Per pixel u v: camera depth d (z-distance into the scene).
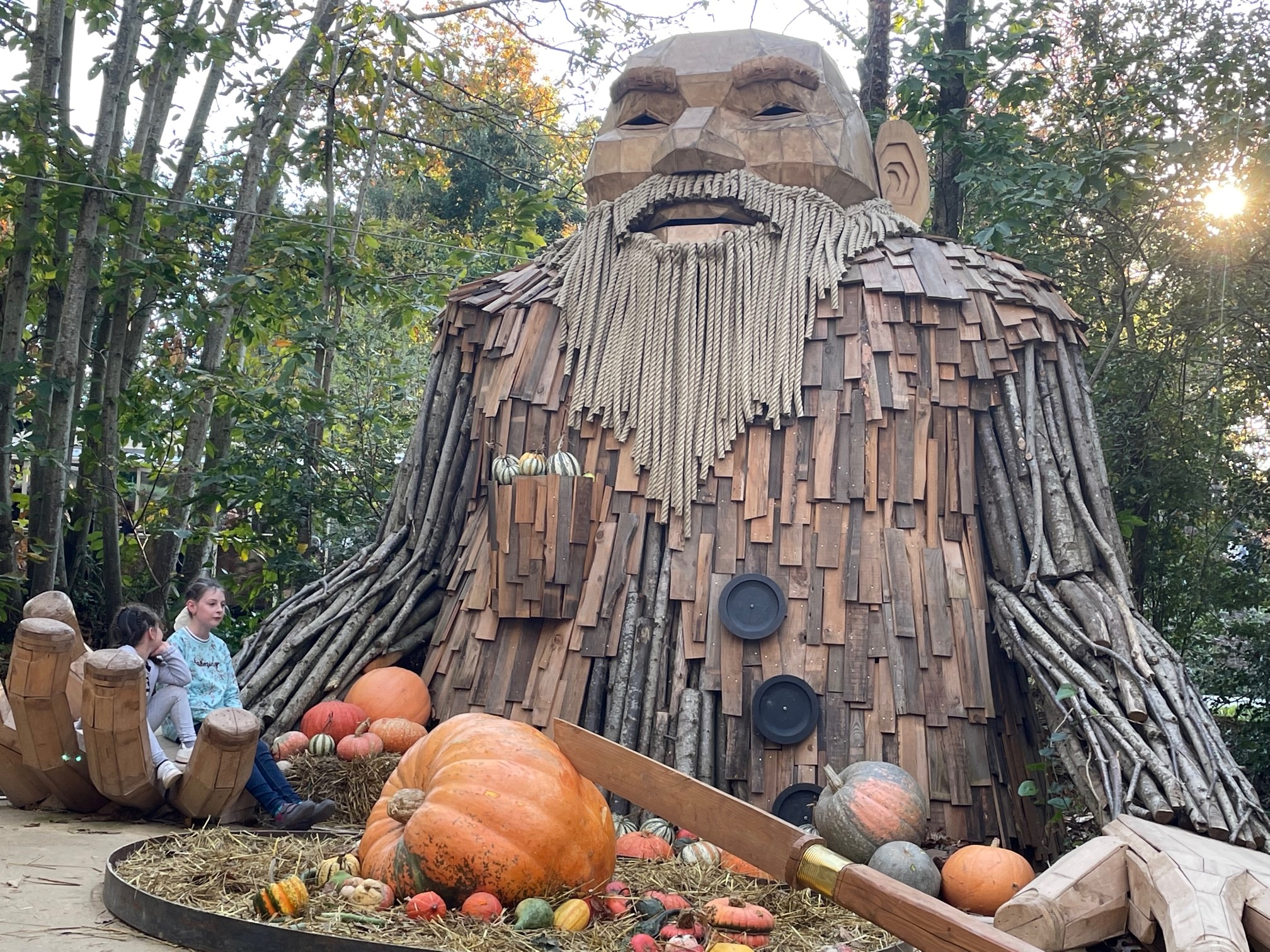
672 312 7.35
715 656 6.57
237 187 13.05
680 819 4.45
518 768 4.46
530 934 3.99
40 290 11.57
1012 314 7.09
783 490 6.88
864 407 6.93
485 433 7.53
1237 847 4.86
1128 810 5.18
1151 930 4.32
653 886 4.93
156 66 11.05
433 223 20.97
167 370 11.19
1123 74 10.98
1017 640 6.38
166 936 3.97
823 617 6.57
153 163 11.09
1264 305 9.98
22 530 11.25
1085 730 5.62
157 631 5.99
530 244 14.39
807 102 7.75
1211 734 5.57
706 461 6.98
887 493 6.81
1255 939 4.11
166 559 11.30
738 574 6.75
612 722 6.58
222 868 4.65
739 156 7.59
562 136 19.52
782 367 7.04
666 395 7.19
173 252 10.80
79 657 5.86
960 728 6.35
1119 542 6.72
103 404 10.46
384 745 6.61
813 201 7.49
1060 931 4.22
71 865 4.88
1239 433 11.05
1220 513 10.19
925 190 8.16
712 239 7.58
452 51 13.82
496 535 6.94
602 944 4.04
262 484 10.70
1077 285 11.02
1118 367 10.29
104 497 10.46
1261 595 10.02
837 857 3.93
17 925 4.04
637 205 7.68
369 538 11.61
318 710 6.83
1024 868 5.55
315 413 11.19
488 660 6.97
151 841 5.00
